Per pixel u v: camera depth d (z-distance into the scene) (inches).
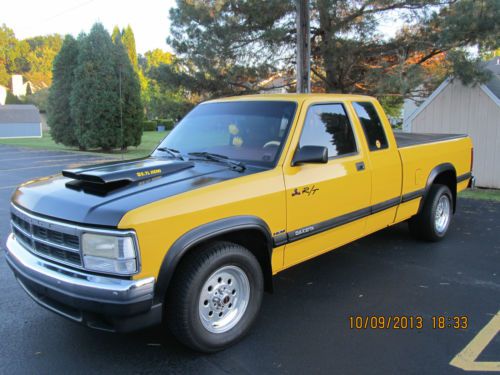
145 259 112.8
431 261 211.6
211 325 131.5
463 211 318.7
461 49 437.1
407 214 215.6
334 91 599.8
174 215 117.8
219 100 186.7
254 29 581.6
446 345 136.4
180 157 162.7
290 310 161.3
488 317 154.3
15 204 141.1
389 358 129.6
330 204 163.0
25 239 136.2
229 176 137.9
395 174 196.5
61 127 1021.2
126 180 130.5
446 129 442.6
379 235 256.8
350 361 128.2
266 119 161.0
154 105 673.6
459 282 185.8
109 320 113.0
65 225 117.0
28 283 126.6
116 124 936.9
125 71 947.3
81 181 136.4
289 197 146.6
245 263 135.8
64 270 118.7
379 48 548.7
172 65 650.2
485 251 225.8
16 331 148.6
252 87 631.8
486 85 419.2
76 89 935.7
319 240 163.9
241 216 132.6
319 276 194.5
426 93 538.9
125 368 126.6
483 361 127.6
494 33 427.2
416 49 515.5
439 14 504.1
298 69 482.6
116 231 110.0
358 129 181.0
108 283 111.0
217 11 582.2
